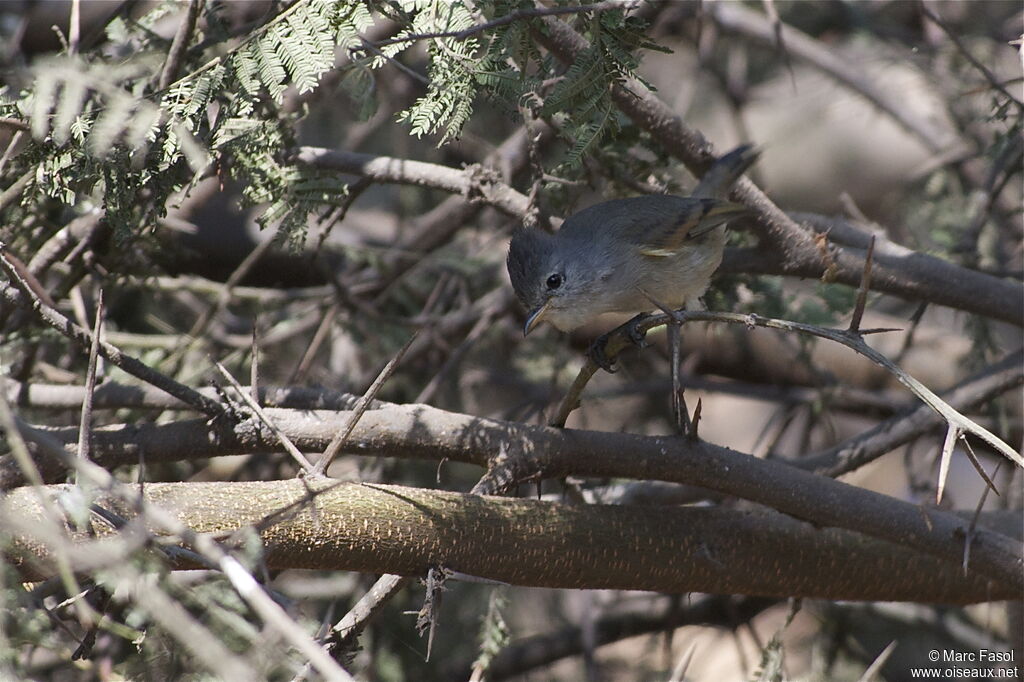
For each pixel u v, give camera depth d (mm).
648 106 8227
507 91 6691
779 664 8078
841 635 10898
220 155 7145
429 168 8344
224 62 6602
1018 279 10438
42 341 8375
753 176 13172
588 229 8570
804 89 15812
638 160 9203
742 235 9828
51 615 5512
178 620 4395
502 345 12477
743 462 6699
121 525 5324
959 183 12641
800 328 5555
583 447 6746
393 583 6324
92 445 6770
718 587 6934
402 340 11266
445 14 6512
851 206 10688
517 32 6484
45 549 5344
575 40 6949
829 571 7113
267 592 5000
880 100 13648
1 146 7652
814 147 17547
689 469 6711
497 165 10062
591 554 6500
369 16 6465
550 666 11750
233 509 5738
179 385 6691
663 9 12109
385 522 5949
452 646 11180
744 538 6891
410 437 6816
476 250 12461
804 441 11055
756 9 14242
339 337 11820
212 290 10625
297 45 6418
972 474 14086
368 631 10398
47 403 7785
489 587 10891
